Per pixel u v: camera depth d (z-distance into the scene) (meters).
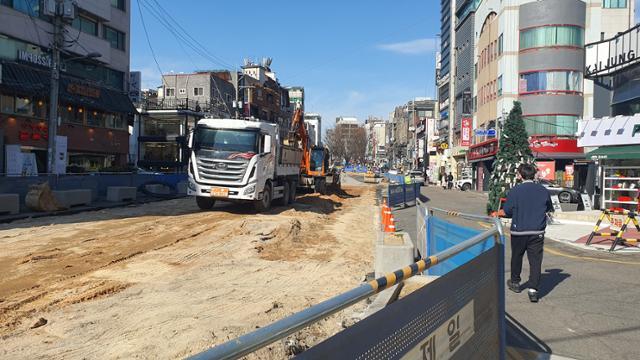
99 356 4.93
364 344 2.24
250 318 6.27
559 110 41.66
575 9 41.84
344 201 30.48
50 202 18.00
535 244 7.14
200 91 65.50
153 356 4.93
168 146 50.28
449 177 53.38
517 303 7.09
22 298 7.07
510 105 44.09
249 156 18.05
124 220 16.22
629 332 5.86
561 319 6.36
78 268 9.14
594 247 12.31
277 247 11.95
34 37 31.78
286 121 94.75
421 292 2.78
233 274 8.98
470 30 60.44
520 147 19.56
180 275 8.80
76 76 35.66
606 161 22.34
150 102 53.00
